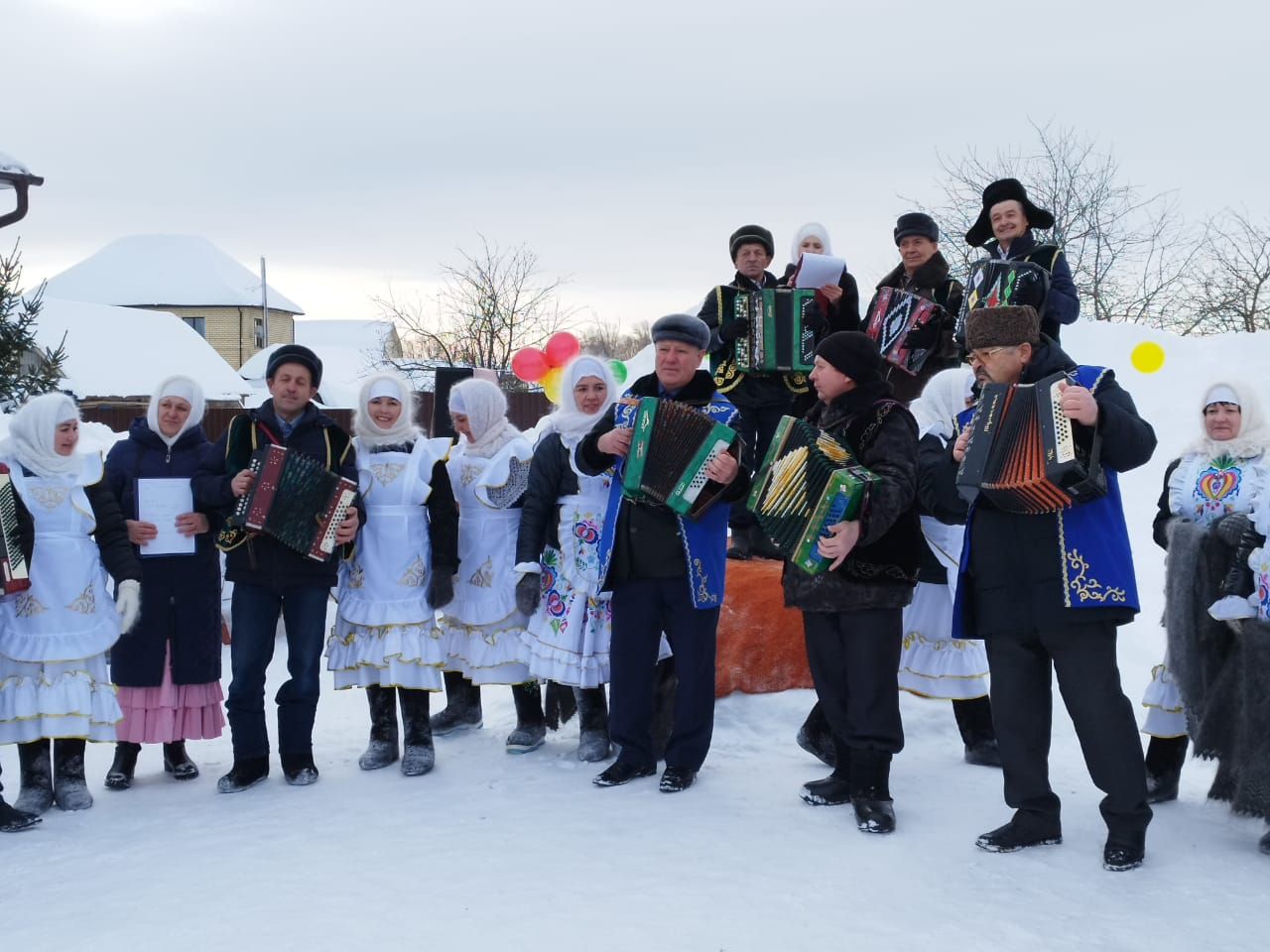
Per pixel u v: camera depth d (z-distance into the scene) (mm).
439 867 4879
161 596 6422
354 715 8195
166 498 6414
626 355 41406
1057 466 4516
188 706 6504
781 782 6035
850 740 5371
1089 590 4730
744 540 8305
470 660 6844
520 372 8531
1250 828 5328
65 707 5887
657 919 4285
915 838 5141
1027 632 4898
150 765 7008
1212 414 5777
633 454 5676
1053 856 4895
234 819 5719
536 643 6531
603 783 6035
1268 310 24000
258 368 50219
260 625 6281
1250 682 5121
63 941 4254
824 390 5434
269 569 6230
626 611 6031
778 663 7164
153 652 6410
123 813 5926
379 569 6473
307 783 6309
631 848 5059
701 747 5941
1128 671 7809
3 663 5898
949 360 7434
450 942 4113
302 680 6328
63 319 36500
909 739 6770
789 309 7500
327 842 5266
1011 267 6355
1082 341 14422
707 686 5945
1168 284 24906
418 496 6500
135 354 36812
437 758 6816
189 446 6520
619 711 6082
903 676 6430
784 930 4184
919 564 5395
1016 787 5016
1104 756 4781
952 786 5914
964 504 5113
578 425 6504
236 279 62531
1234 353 13469
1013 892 4512
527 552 6438
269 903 4516
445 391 9758
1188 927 4195
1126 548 4836
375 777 6418
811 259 7477
